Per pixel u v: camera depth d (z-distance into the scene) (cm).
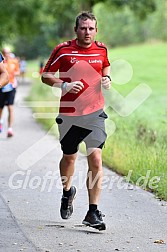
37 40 10844
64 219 1565
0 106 3250
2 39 9494
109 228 1482
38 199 1794
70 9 6181
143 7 5953
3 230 1461
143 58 9238
